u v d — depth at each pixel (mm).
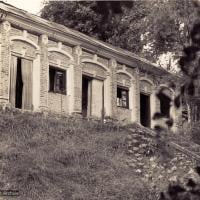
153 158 20016
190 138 24516
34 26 24875
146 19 32000
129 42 37844
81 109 27906
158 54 32250
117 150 21125
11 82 23844
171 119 3443
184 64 3232
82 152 19203
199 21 3205
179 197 3598
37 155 17891
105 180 17062
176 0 26359
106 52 30203
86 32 40344
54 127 22234
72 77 27516
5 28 23188
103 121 27062
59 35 26547
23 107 24469
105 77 30469
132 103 32656
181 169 18781
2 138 19453
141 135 23938
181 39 27125
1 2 25562
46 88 25422
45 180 16125
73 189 15883
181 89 3311
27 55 24750
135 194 16062
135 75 33031
